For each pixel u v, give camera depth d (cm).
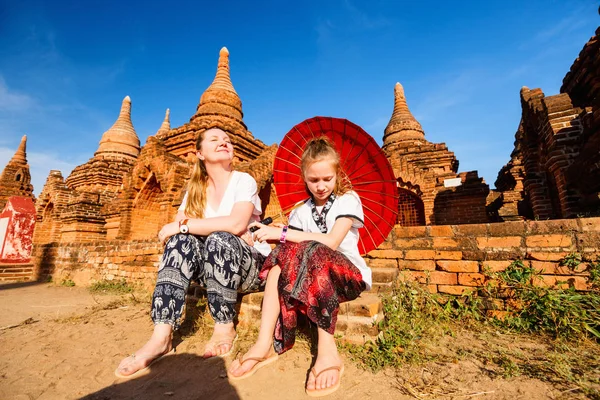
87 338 248
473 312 270
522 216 1196
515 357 190
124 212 864
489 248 292
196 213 241
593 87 556
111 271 626
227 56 1220
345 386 159
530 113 629
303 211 223
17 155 2150
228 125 948
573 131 493
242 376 167
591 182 403
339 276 171
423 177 1037
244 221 217
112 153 1628
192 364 187
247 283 224
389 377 168
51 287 677
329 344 163
